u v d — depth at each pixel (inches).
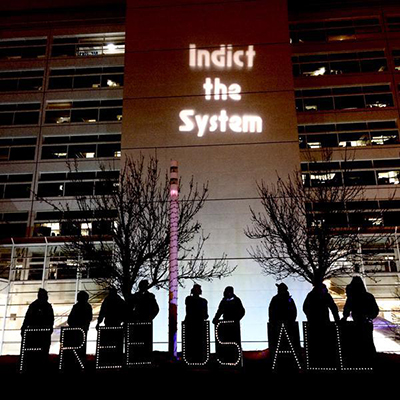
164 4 1179.9
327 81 1209.4
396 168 1111.6
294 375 364.8
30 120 1242.0
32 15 1343.5
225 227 967.6
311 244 776.9
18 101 1259.8
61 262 1021.8
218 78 1101.7
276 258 917.2
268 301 909.8
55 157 1198.9
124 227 740.0
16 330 975.6
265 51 1119.0
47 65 1295.5
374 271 902.4
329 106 1189.1
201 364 401.1
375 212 1040.8
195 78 1104.8
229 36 1136.8
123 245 721.6
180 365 426.0
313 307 424.8
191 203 963.3
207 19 1156.5
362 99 1190.3
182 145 1046.4
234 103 1076.5
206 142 1046.4
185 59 1123.3
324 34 1264.8
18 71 1300.4
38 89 1273.4
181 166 1027.9
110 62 1279.5
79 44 1318.9
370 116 1167.6
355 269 934.4
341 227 842.2
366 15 1267.2
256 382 353.1
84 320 432.5
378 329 893.2
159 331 900.0
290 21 1280.8
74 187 1148.5
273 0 1162.6
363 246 891.4
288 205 914.7
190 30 1149.7
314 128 1168.8
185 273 925.2
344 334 366.0
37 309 422.9
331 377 354.3
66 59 1296.8
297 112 1183.6
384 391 332.8
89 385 356.8
